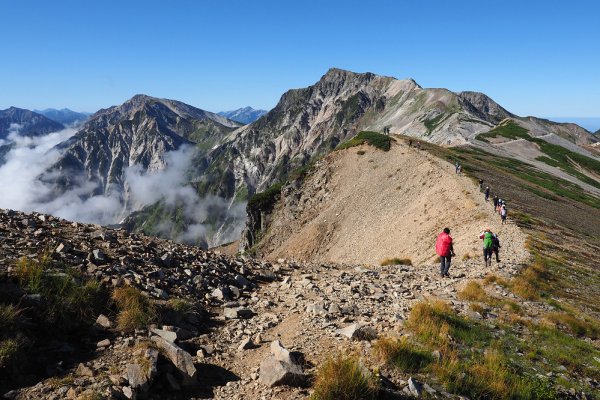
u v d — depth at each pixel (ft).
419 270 77.41
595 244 148.56
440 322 38.27
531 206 201.67
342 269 69.26
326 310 39.96
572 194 303.27
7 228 41.50
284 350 28.45
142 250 47.83
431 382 27.22
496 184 238.89
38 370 24.70
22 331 26.45
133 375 24.29
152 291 37.40
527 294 63.36
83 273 35.37
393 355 28.63
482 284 64.75
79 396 21.98
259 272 56.80
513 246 109.50
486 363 32.07
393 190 260.62
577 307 66.59
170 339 30.27
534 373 34.47
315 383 25.38
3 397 21.85
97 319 30.83
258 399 24.35
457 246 124.36
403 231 190.08
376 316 39.37
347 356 28.66
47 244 38.75
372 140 351.05
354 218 266.36
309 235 282.77
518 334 44.01
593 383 36.63
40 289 30.12
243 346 31.17
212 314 38.75
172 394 24.57
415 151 307.58
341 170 335.88
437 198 198.70
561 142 593.01
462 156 342.44
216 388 25.75
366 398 23.73
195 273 47.09
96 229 51.01
